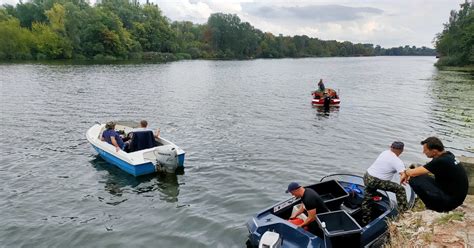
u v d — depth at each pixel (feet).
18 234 28.96
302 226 24.35
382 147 54.08
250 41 454.40
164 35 370.32
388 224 24.17
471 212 23.41
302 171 43.21
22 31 275.39
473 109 85.92
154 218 31.71
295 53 565.94
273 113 81.25
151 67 235.81
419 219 22.47
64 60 273.75
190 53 397.39
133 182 39.88
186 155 48.83
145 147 44.78
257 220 25.58
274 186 38.68
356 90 131.03
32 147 51.96
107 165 45.06
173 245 27.45
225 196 36.09
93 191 37.52
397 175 27.63
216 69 240.73
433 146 22.06
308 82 158.51
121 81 144.56
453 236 19.85
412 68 301.84
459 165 21.77
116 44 306.35
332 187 30.78
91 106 86.74
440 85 144.36
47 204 34.35
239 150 51.31
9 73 163.22
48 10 311.27
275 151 51.03
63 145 53.21
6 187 37.91
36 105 86.17
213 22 434.30
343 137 59.77
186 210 33.09
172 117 75.46
